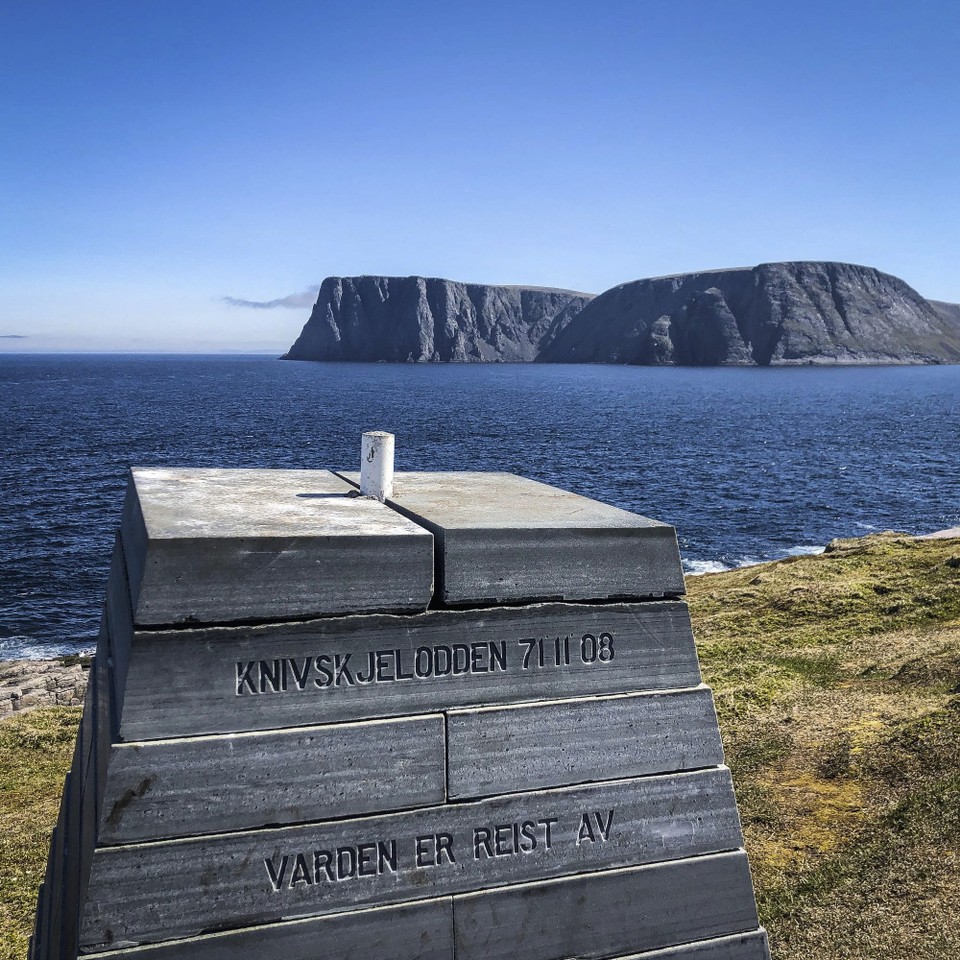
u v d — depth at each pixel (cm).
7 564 4041
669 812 358
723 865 362
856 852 1071
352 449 8606
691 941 357
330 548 325
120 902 300
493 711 342
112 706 330
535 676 349
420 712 335
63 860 445
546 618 351
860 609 2362
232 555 315
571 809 348
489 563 344
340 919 320
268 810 315
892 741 1344
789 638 2198
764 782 1319
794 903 996
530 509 389
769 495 6159
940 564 2612
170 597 309
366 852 325
